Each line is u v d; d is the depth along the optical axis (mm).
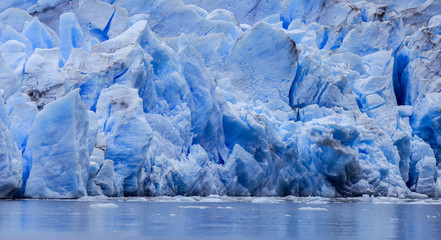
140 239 16406
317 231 19953
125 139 52531
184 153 61188
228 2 97812
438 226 23188
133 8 82312
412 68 90875
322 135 69125
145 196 54688
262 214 29750
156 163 56125
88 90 56688
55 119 46062
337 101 80125
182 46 64625
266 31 77062
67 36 67812
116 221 23406
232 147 65688
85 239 16219
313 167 70188
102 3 75062
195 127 63750
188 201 46469
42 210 30859
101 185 49969
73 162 45875
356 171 71438
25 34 68188
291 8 97375
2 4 79438
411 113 86938
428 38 92125
